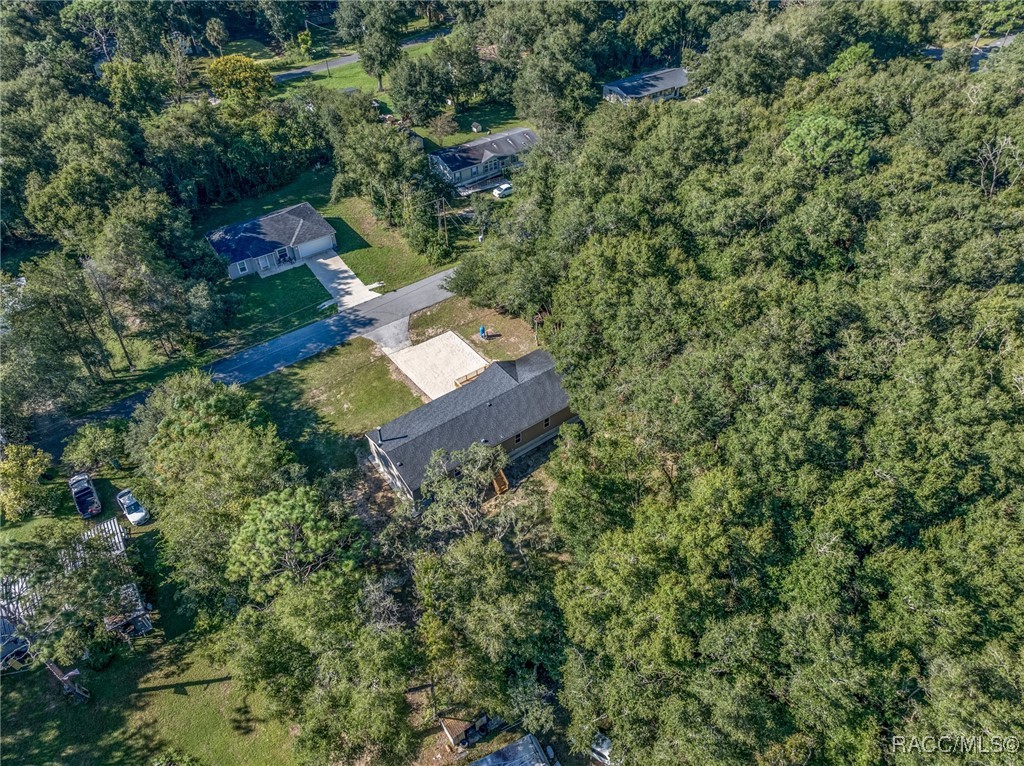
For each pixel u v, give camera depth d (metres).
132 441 46.41
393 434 46.06
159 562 39.12
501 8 116.50
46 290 50.34
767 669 28.50
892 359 37.03
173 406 45.28
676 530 31.91
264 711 34.91
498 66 108.31
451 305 66.44
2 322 47.72
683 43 121.69
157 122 81.50
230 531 37.00
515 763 31.27
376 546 41.22
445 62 102.88
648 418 37.72
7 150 68.12
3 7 106.06
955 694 25.14
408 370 58.06
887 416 34.16
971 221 44.34
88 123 70.25
